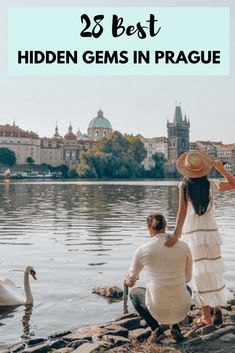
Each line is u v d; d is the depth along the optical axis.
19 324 7.50
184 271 6.29
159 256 6.18
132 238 17.31
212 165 6.80
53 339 6.74
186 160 6.71
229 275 10.74
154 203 38.00
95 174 172.88
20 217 25.91
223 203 38.47
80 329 6.96
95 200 42.91
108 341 6.35
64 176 186.50
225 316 7.32
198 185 6.68
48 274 11.12
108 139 187.50
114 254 13.85
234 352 5.75
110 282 10.28
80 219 24.64
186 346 6.04
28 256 13.59
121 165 178.25
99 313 8.02
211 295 6.73
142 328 6.92
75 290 9.60
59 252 14.27
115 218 25.12
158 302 6.21
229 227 20.48
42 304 8.61
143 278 10.70
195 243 6.73
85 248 15.02
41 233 18.94
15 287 9.50
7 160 198.50
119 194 55.28
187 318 7.12
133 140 193.12
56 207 33.91
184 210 6.67
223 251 14.03
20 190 68.06
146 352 5.88
